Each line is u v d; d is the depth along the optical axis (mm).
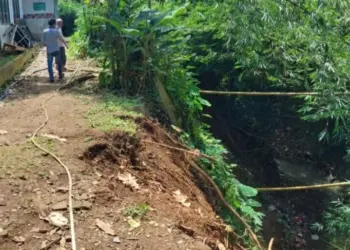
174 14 7832
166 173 5379
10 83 9867
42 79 10461
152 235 3719
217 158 6980
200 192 5664
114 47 8195
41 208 3844
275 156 12945
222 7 7844
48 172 4461
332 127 10250
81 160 4812
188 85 8039
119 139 5496
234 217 5715
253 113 12094
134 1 8172
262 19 6984
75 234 3570
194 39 10320
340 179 11555
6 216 3678
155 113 7457
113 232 3674
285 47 8578
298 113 10906
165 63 8078
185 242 3699
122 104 7137
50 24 10078
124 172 4910
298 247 9414
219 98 12227
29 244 3398
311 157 12766
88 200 4066
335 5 6746
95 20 9414
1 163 4539
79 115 6488
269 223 9914
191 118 7934
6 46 14477
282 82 9266
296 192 11609
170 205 4484
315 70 8164
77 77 9562
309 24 7102
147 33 7793
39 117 6461
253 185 11047
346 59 7344
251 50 8766
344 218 8367
